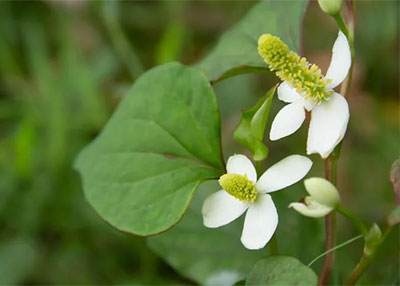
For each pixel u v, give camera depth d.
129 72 0.61
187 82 0.36
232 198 0.33
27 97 0.57
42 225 0.49
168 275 0.47
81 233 0.49
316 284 0.31
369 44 0.57
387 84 0.57
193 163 0.35
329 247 0.33
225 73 0.36
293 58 0.32
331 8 0.32
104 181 0.36
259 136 0.33
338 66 0.32
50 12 0.65
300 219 0.38
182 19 0.64
